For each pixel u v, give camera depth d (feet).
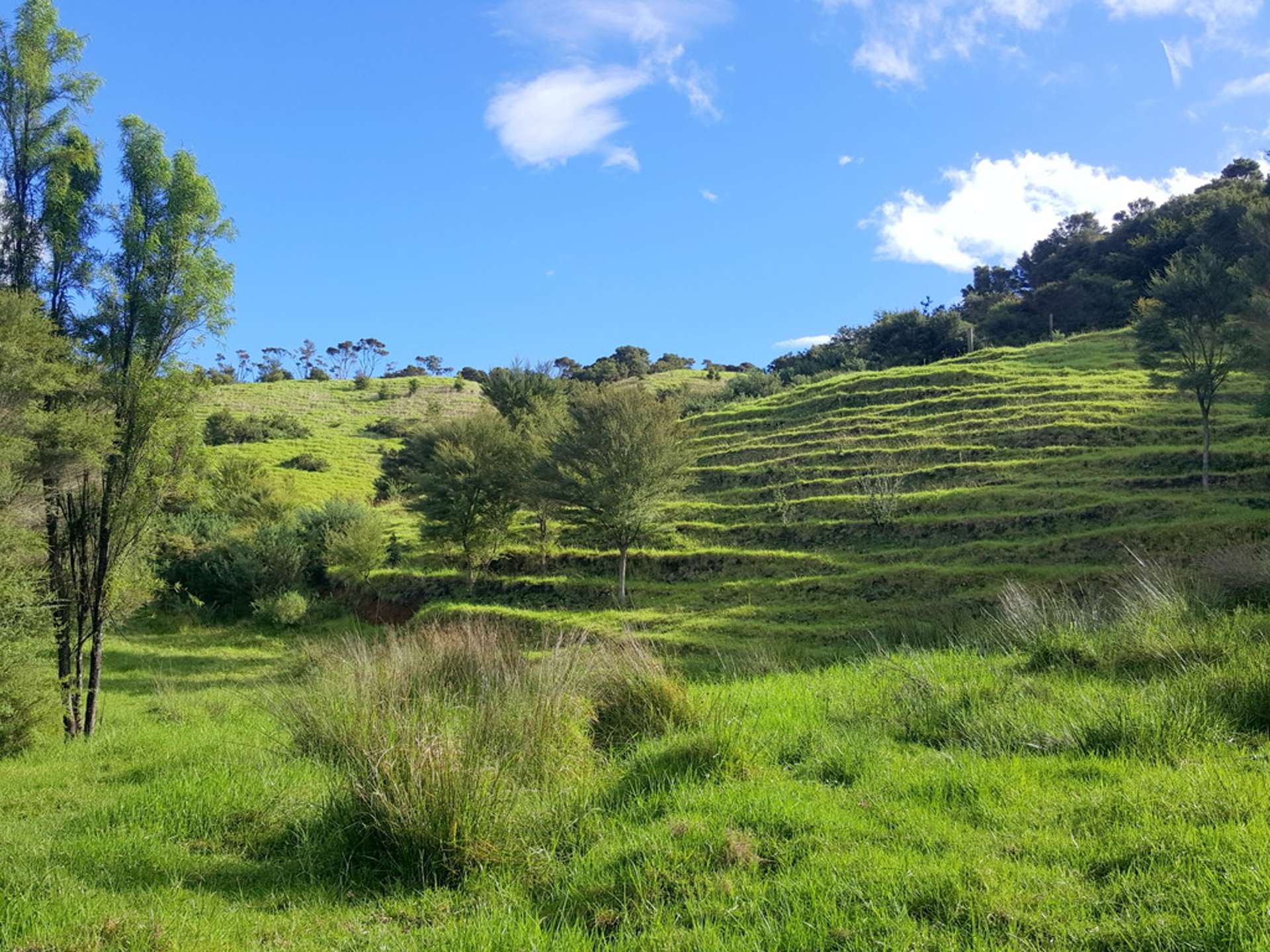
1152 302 103.45
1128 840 16.51
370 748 21.58
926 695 30.66
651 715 28.99
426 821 18.99
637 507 95.30
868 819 19.42
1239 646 30.91
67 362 47.65
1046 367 154.61
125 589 53.01
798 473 126.52
